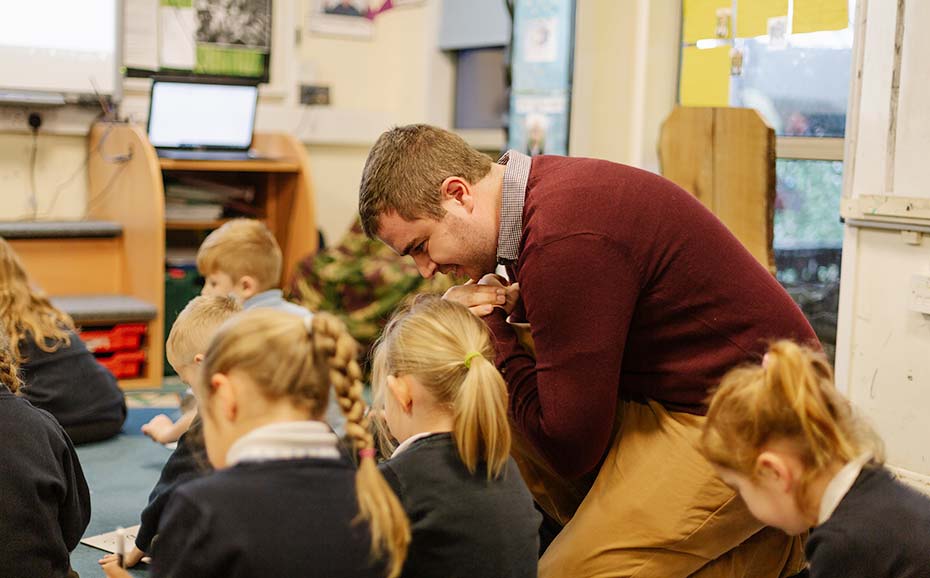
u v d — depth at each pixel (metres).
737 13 3.79
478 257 2.02
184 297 4.62
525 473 2.31
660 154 3.36
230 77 4.91
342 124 5.69
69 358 3.39
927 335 2.82
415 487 1.66
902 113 2.88
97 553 2.53
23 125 4.71
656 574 2.02
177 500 1.40
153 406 4.01
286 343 1.43
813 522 1.48
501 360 2.09
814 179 3.62
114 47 4.79
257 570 1.35
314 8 5.63
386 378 1.76
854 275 3.01
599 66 4.19
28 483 1.86
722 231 2.00
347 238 4.43
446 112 5.82
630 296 1.91
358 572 1.40
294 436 1.42
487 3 5.35
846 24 3.40
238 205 5.04
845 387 3.05
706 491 1.97
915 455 2.88
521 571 1.70
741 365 1.94
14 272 3.28
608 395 1.91
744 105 3.82
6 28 4.56
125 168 4.61
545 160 2.06
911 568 1.37
